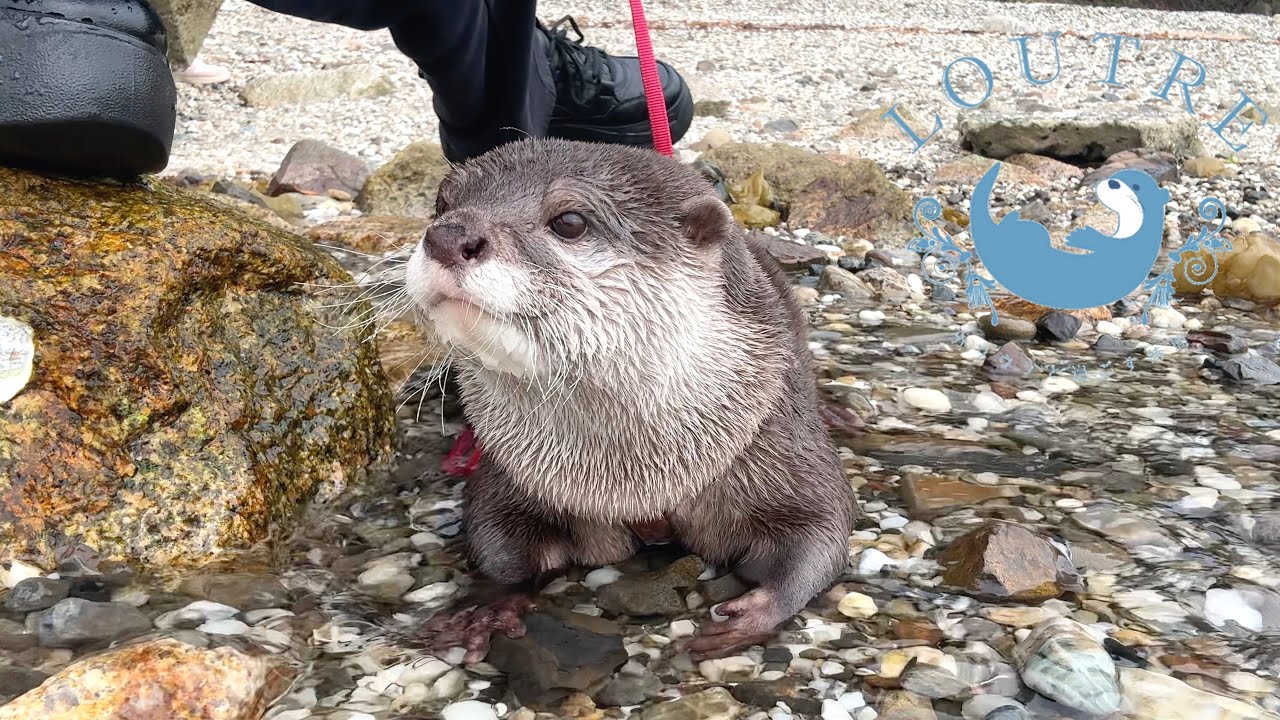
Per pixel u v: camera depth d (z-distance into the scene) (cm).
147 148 58
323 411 63
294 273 63
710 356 53
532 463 54
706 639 51
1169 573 55
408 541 58
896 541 58
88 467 54
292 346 62
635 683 48
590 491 54
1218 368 82
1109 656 48
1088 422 73
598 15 268
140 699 43
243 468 57
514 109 82
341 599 53
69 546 53
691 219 53
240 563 55
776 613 52
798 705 47
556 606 54
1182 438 70
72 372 54
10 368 53
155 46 58
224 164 135
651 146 107
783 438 55
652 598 54
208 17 178
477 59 78
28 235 56
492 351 50
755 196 125
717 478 55
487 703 47
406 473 65
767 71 213
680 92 108
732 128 168
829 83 204
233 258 61
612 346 51
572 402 52
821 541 54
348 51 206
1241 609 52
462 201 52
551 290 49
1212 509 61
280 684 47
